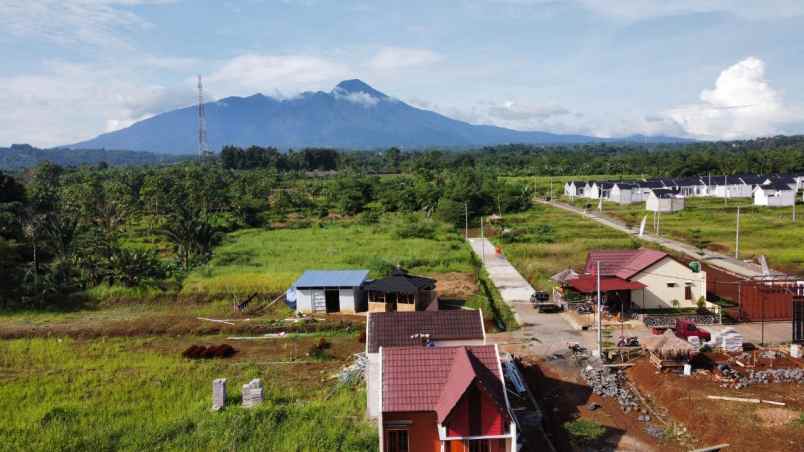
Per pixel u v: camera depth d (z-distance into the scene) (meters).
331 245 70.06
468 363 21.89
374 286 44.59
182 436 24.12
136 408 27.09
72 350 36.34
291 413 26.23
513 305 45.47
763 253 58.69
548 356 33.94
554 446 24.03
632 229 80.62
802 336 33.81
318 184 143.50
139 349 36.97
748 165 150.00
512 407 27.42
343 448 23.19
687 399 26.61
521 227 82.75
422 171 151.62
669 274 41.72
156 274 53.47
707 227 77.00
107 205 85.94
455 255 62.56
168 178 115.31
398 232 78.75
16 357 34.88
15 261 56.03
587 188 128.88
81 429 24.92
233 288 49.25
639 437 24.45
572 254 63.09
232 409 26.34
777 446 22.08
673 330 36.56
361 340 38.03
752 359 31.73
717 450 22.61
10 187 84.75
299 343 37.91
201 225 63.97
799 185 121.12
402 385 22.66
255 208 99.12
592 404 27.59
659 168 172.38
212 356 35.34
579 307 42.34
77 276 52.19
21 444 23.47
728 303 42.38
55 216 58.81
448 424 21.09
